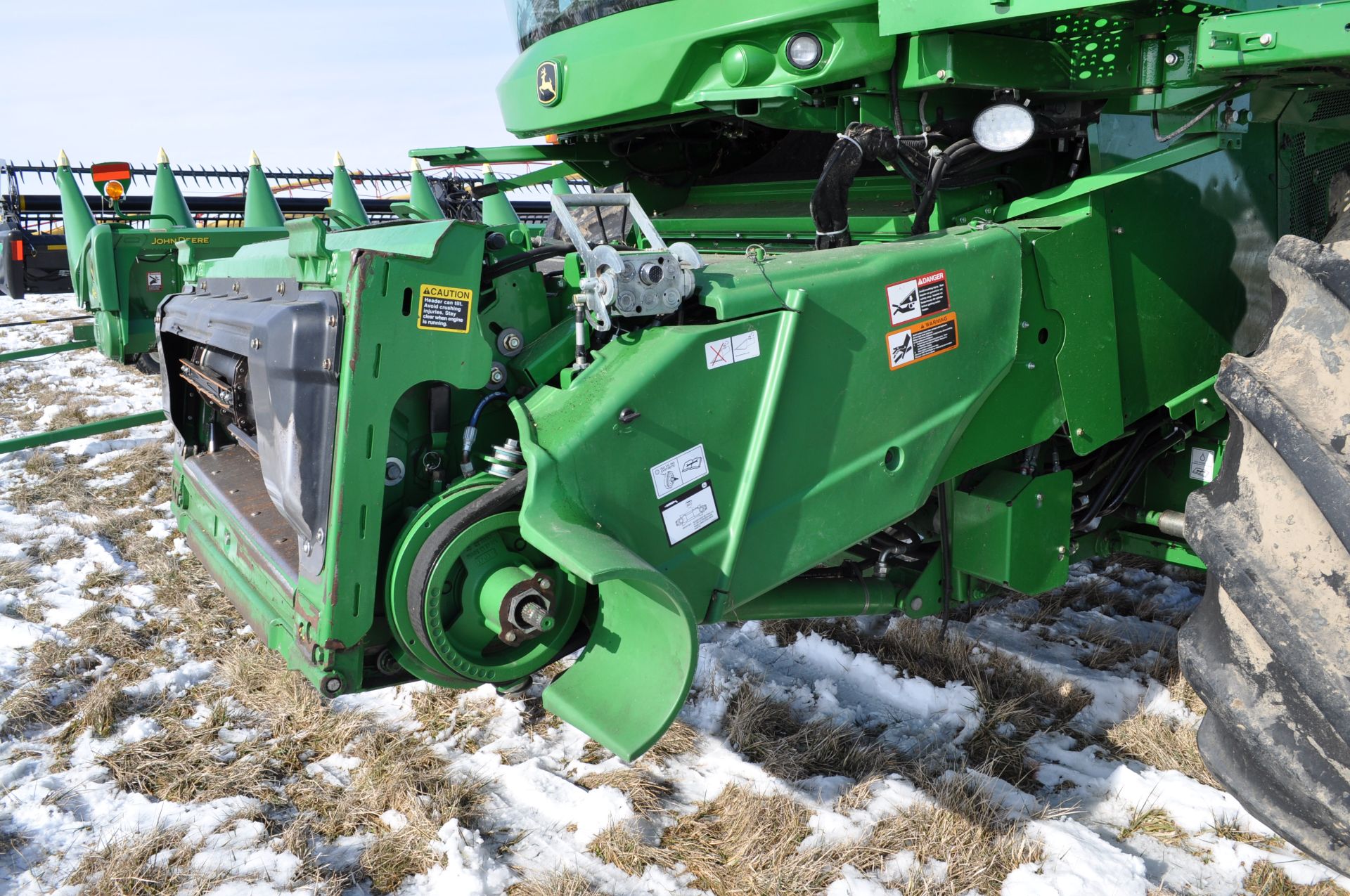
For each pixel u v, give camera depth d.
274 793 2.81
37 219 10.05
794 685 3.37
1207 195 2.87
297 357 1.99
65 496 5.62
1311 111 3.03
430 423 2.15
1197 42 2.40
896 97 2.62
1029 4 2.23
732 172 3.68
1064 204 2.63
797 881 2.39
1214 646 2.10
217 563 2.85
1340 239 2.32
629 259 2.00
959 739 3.02
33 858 2.57
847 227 2.56
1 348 11.55
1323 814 1.91
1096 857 2.43
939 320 2.38
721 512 2.12
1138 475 3.05
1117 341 2.73
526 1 3.41
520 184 4.07
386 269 1.95
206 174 11.30
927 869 2.43
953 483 2.79
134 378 9.41
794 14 2.51
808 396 2.21
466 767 2.91
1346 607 1.82
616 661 2.04
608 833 2.55
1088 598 4.02
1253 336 3.09
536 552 2.16
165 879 2.46
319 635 2.03
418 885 2.43
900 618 3.72
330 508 2.01
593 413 1.97
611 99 2.88
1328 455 1.83
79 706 3.34
